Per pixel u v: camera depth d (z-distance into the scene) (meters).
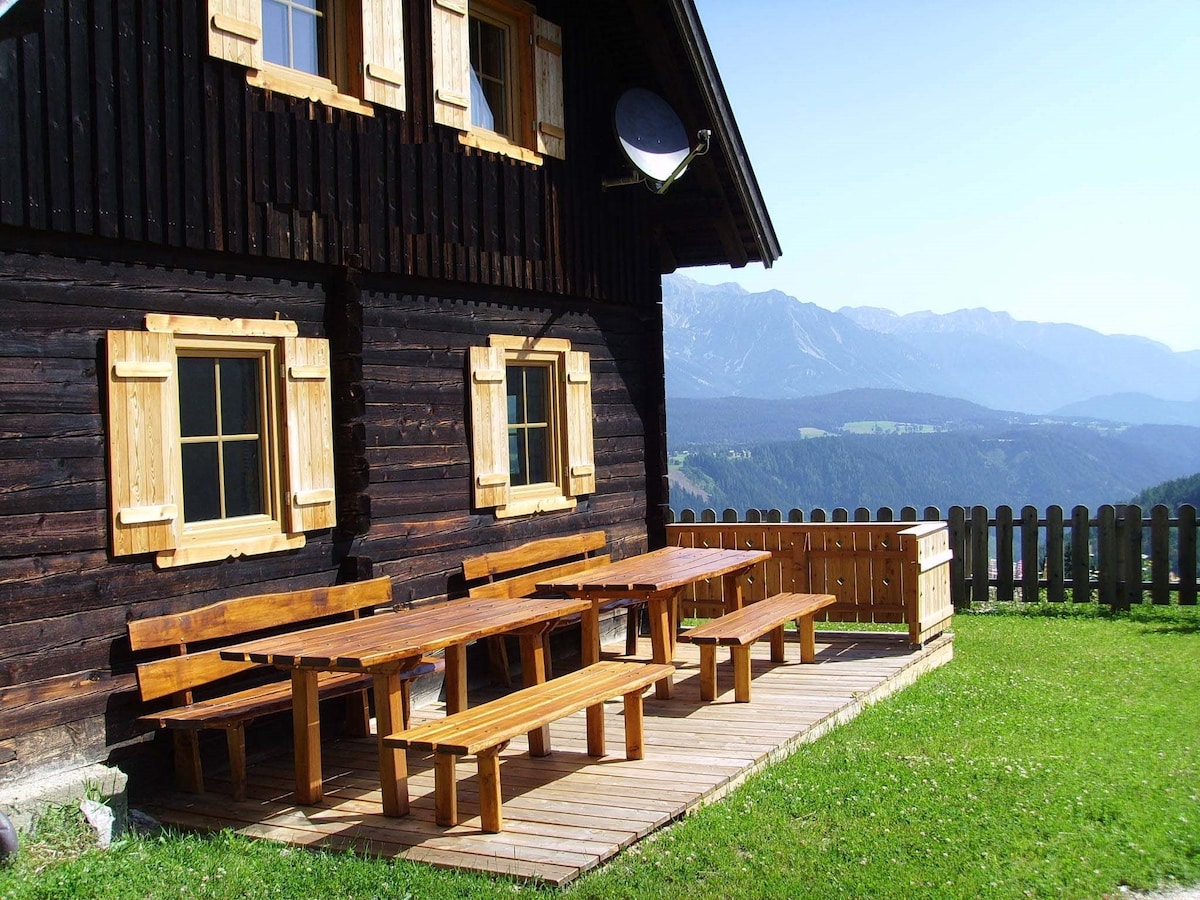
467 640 6.91
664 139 11.45
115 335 6.92
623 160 12.07
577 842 5.96
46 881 5.51
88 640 6.76
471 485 10.00
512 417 10.84
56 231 6.64
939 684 10.27
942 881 5.59
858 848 6.00
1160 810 6.68
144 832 6.44
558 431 11.26
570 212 11.29
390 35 8.97
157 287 7.27
